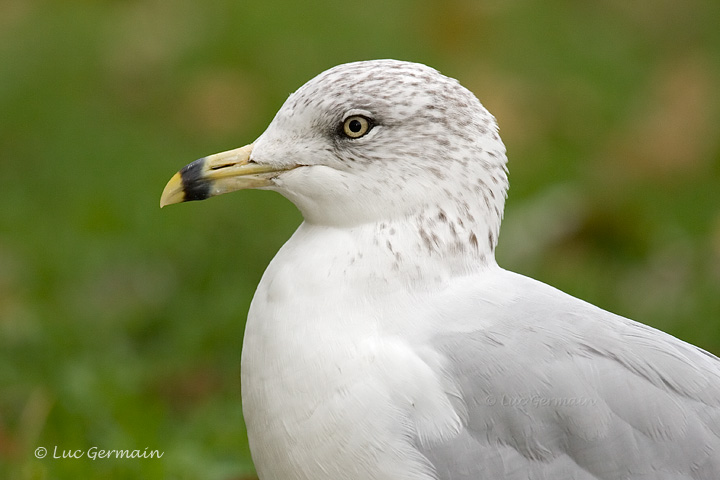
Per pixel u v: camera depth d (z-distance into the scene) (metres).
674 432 6.22
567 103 16.94
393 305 6.41
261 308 6.55
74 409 9.45
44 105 16.56
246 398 6.60
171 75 17.17
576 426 6.18
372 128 6.57
